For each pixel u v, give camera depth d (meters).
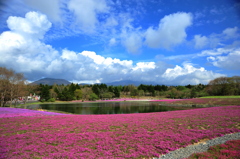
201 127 14.86
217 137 11.88
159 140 11.22
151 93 143.12
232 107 31.83
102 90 127.50
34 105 69.69
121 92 157.12
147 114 27.00
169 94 121.81
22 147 10.02
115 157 8.48
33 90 77.38
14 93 51.31
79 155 8.68
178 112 28.09
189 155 8.63
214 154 8.33
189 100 67.94
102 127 15.77
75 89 115.12
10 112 28.17
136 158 8.48
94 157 8.43
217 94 85.06
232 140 10.55
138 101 99.81
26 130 14.72
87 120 20.23
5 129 14.99
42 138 12.03
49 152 9.22
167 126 15.59
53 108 54.88
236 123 16.00
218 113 23.34
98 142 10.96
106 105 68.62
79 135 12.78
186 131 13.40
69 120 20.22
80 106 63.72
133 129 14.68
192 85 152.75
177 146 10.08
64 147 10.05
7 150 9.41
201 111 27.50
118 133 13.33
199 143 10.75
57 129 15.04
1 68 47.16
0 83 46.19
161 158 8.48
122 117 23.14
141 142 10.91
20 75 51.44
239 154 8.05
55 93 102.94
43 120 20.16
